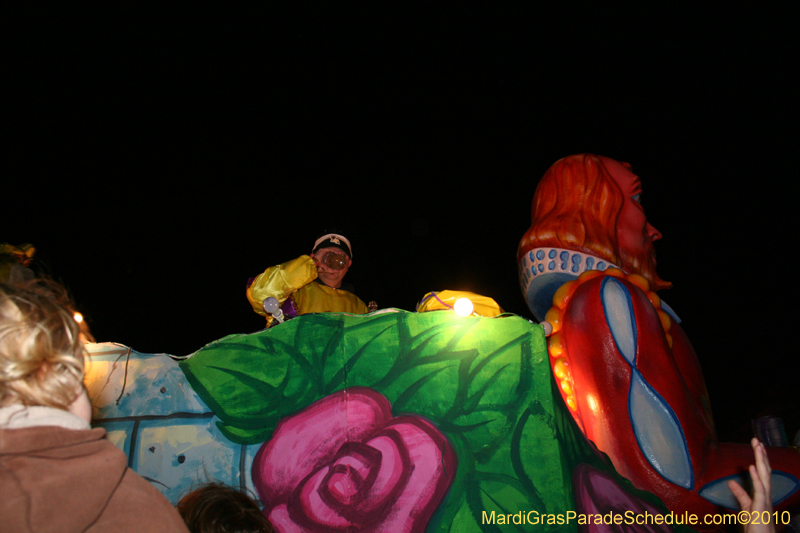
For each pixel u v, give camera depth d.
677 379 2.39
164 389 2.03
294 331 2.12
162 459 1.94
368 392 2.07
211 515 1.50
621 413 2.29
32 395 0.86
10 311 0.87
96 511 0.83
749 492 2.19
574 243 2.72
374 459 1.99
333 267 3.41
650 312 2.51
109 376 2.04
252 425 1.99
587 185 2.90
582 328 2.46
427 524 1.93
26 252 2.69
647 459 2.23
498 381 2.18
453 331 2.20
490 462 2.05
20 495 0.77
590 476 2.16
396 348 2.15
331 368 2.09
